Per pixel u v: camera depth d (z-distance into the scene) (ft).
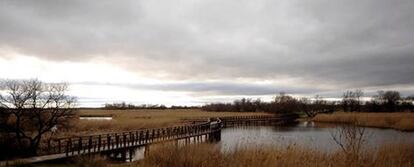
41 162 57.16
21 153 65.98
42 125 73.56
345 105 332.19
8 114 71.41
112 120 167.43
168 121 169.89
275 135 127.75
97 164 54.65
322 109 353.51
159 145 48.73
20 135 74.95
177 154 46.16
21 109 71.72
